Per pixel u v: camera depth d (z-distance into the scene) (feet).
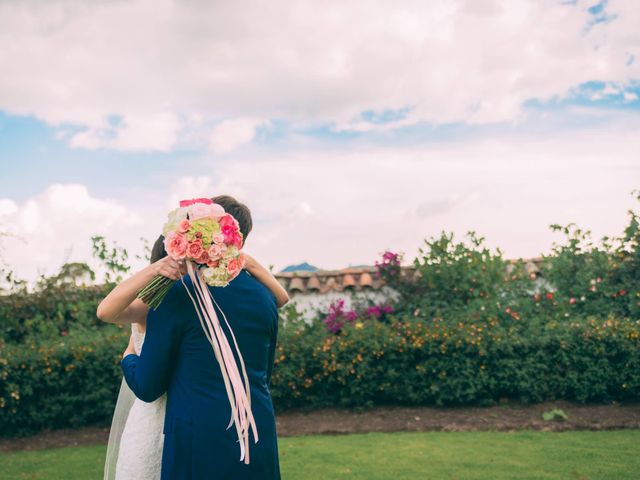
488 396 30.40
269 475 8.64
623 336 29.04
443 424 27.12
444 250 37.70
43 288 36.40
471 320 32.07
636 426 25.17
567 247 37.11
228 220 8.31
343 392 30.48
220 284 8.29
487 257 37.17
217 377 8.45
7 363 27.81
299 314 35.06
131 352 9.73
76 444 26.12
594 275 35.88
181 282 8.49
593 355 29.43
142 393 8.50
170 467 8.28
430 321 34.65
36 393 28.40
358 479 18.60
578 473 18.42
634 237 35.76
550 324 31.07
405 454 21.61
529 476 18.31
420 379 30.53
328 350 30.42
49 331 34.35
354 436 25.45
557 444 22.35
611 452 20.81
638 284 34.76
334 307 37.40
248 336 8.80
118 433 10.19
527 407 29.19
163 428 8.82
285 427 27.73
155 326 8.45
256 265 9.61
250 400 8.63
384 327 31.55
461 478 18.37
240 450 8.32
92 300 36.68
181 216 8.23
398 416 28.89
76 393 29.01
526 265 39.55
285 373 29.99
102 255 36.52
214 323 8.40
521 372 29.45
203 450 8.21
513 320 33.45
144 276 8.23
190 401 8.35
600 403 29.37
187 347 8.44
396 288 38.11
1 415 27.78
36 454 24.39
